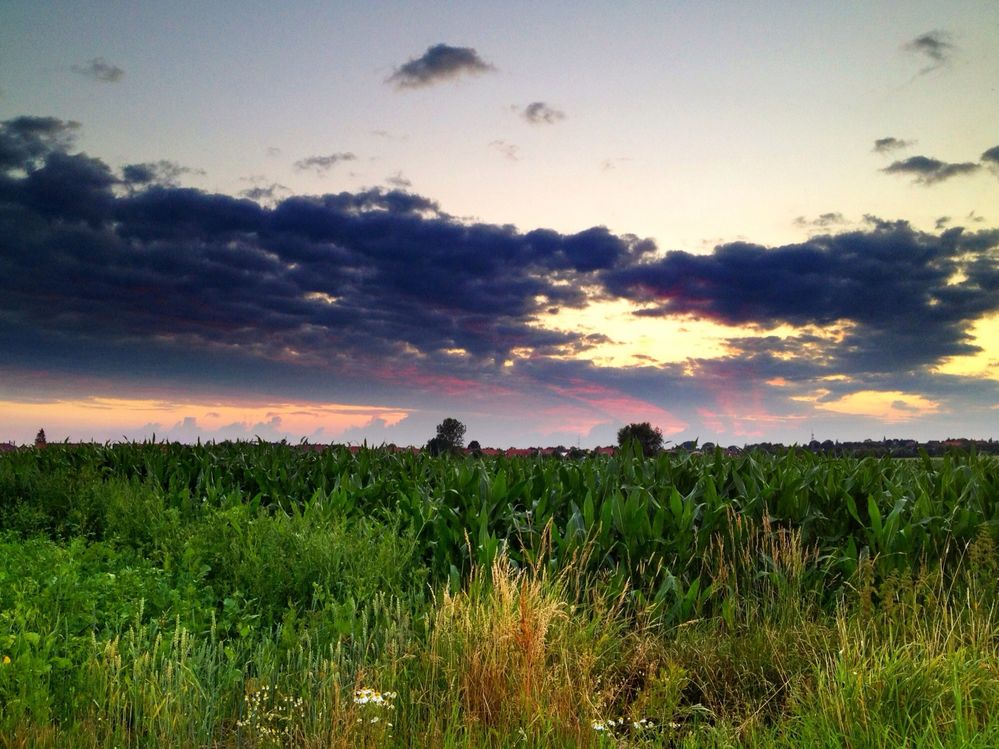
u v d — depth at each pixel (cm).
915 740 389
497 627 484
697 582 600
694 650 522
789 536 678
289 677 472
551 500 766
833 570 669
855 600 602
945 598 555
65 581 571
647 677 471
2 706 416
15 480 1041
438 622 510
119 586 584
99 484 961
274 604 612
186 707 438
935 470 855
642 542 660
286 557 664
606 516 674
